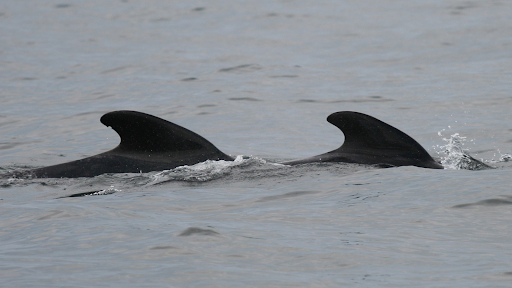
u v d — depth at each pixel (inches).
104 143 2005.4
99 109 2480.3
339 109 2429.9
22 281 824.9
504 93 2507.4
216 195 1263.5
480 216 1075.9
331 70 3179.1
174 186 1322.6
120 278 832.3
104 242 984.9
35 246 980.6
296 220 1090.1
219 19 4822.8
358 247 945.5
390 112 2353.6
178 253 924.6
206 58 3575.3
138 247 954.1
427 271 848.3
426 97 2539.4
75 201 1243.8
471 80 2787.9
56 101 2650.1
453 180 1285.7
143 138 1434.5
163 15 5054.1
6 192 1327.5
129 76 3152.1
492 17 4247.0
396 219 1078.4
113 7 5433.1
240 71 3189.0
